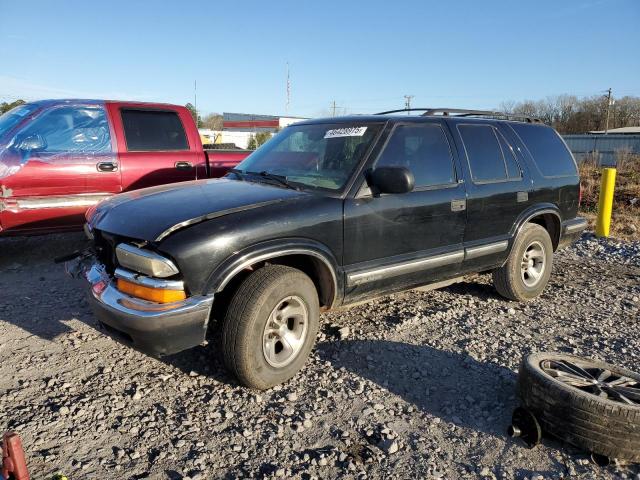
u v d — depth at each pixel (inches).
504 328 192.7
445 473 114.1
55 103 249.8
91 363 154.8
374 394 143.9
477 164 194.7
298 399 139.9
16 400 133.9
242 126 2064.5
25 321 183.3
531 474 114.4
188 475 109.5
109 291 134.1
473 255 191.2
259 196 148.5
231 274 131.2
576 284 257.0
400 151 171.9
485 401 142.8
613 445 116.6
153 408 132.6
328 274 152.9
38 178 234.7
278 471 111.0
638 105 2923.2
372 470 114.0
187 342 129.4
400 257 169.5
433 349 171.9
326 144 176.6
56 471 108.5
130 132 263.0
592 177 667.4
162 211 138.6
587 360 146.6
